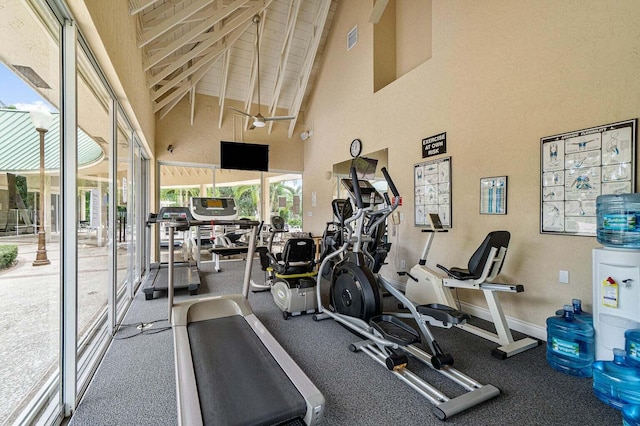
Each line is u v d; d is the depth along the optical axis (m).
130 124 4.07
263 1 5.26
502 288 2.67
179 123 7.18
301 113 8.41
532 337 2.90
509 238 2.83
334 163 6.70
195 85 6.70
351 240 3.06
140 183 5.30
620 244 2.11
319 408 1.57
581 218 2.58
